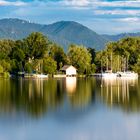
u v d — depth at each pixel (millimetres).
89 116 89750
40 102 115812
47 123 80938
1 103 112688
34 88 173750
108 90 165250
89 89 170875
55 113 93625
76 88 176250
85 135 70625
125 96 136250
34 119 85438
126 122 82312
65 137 69250
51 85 196875
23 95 137750
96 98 129250
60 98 128625
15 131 73562
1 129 75188
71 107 104688
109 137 69188
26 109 100250
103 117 88438
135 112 95688
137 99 125438
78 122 82250
